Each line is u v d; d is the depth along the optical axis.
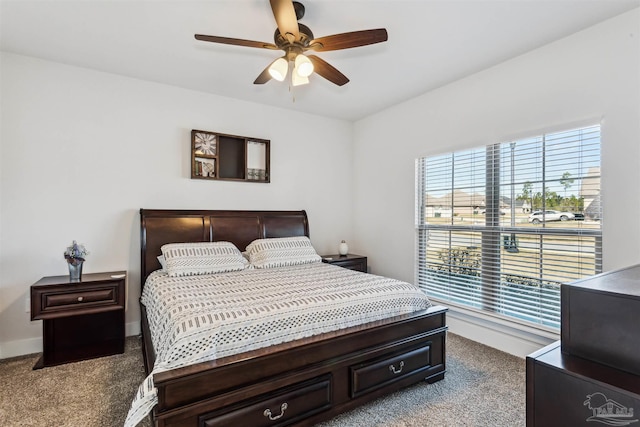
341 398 1.82
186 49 2.64
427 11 2.11
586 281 1.22
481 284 3.00
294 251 3.46
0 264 2.69
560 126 2.43
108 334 3.01
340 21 2.22
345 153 4.60
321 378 1.74
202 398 1.44
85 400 2.03
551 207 2.51
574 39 2.36
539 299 2.57
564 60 2.41
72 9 2.11
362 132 4.48
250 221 3.70
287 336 1.74
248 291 2.15
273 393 1.60
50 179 2.86
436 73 3.04
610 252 2.18
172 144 3.40
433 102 3.45
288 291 2.14
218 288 2.26
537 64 2.57
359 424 1.81
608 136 2.19
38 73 2.81
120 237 3.15
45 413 1.89
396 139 3.92
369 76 3.11
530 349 2.61
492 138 2.89
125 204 3.17
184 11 2.12
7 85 2.71
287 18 1.81
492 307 2.91
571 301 1.15
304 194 4.25
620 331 1.03
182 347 1.48
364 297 2.06
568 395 1.04
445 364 2.33
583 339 1.12
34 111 2.80
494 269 2.90
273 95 3.64
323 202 4.41
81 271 2.72
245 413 1.52
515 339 2.72
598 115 2.23
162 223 3.21
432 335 2.19
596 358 1.08
